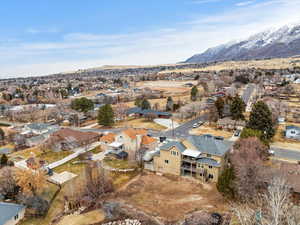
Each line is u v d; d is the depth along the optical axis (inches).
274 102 3302.2
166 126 3068.4
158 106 4128.9
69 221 1204.5
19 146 2600.9
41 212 1298.0
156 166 1768.0
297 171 1407.5
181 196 1392.7
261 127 2236.7
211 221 1078.4
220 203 1274.6
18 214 1262.3
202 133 2677.2
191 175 1643.7
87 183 1464.1
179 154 1638.8
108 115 3152.1
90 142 2484.0
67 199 1421.0
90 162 1959.9
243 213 787.4
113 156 2078.0
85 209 1314.0
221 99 3179.1
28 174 1451.8
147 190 1485.0
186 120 3351.4
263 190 1169.4
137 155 1887.3
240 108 2888.8
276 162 1705.2
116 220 1182.9
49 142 2330.2
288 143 2247.8
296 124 2849.4
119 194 1439.5
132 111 3794.3
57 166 1924.2
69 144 2321.6
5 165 1958.7
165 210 1243.2
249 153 1467.8
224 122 2827.3
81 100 4087.1
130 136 2101.4
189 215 1168.2
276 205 682.2
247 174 1216.2
